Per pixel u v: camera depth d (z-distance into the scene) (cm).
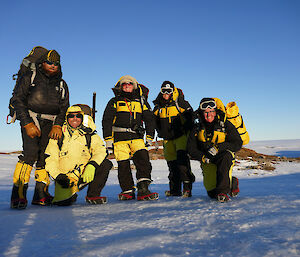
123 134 479
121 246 192
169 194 527
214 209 318
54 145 402
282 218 254
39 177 413
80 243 205
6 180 925
